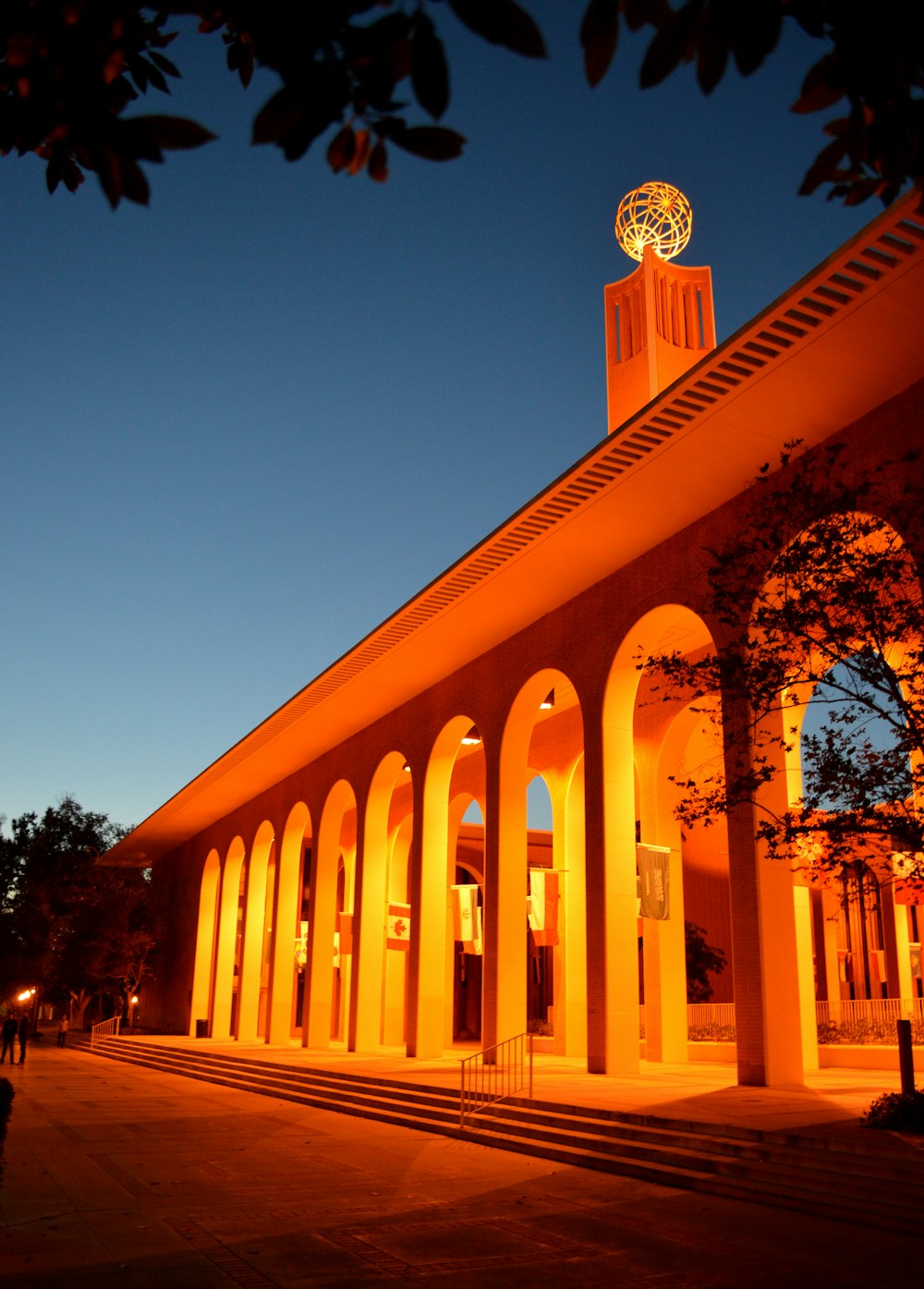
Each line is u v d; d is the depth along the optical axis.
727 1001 29.78
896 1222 8.13
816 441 15.58
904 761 10.40
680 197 29.91
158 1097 20.84
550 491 17.45
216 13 3.20
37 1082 24.39
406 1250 7.56
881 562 10.75
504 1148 12.89
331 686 27.56
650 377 27.98
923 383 13.99
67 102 3.00
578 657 20.97
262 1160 12.00
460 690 25.64
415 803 27.17
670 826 23.58
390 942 26.62
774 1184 9.48
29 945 53.16
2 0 2.97
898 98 3.09
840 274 12.33
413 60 2.65
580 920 25.66
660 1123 11.59
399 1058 25.62
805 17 2.89
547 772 27.34
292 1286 6.57
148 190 2.99
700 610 17.58
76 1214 8.80
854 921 33.19
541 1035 29.00
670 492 17.27
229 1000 40.78
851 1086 15.32
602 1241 7.88
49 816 58.03
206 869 44.25
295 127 2.80
